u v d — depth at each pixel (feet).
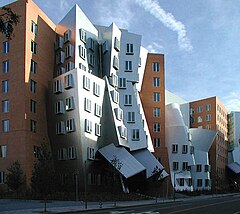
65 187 172.55
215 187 289.94
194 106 371.15
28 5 177.99
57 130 182.19
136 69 220.02
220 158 358.43
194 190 260.62
